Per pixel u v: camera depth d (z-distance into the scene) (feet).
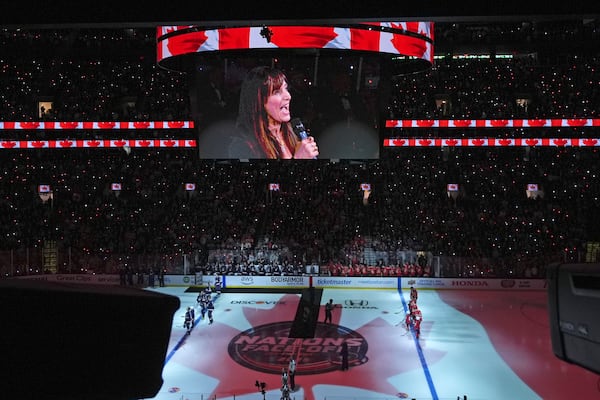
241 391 62.64
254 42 88.38
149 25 13.84
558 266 9.93
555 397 60.90
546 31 132.98
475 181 136.77
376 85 106.73
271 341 80.74
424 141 126.52
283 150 110.42
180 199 134.00
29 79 142.51
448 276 112.68
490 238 121.39
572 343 9.49
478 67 148.66
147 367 7.16
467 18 13.29
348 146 110.22
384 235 124.57
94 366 6.93
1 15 13.35
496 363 71.51
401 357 73.87
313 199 135.33
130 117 126.82
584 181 133.49
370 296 107.34
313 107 108.58
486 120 124.88
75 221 125.08
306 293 108.99
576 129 137.08
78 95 141.90
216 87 108.37
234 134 110.73
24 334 6.66
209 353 75.77
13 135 136.98
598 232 122.01
